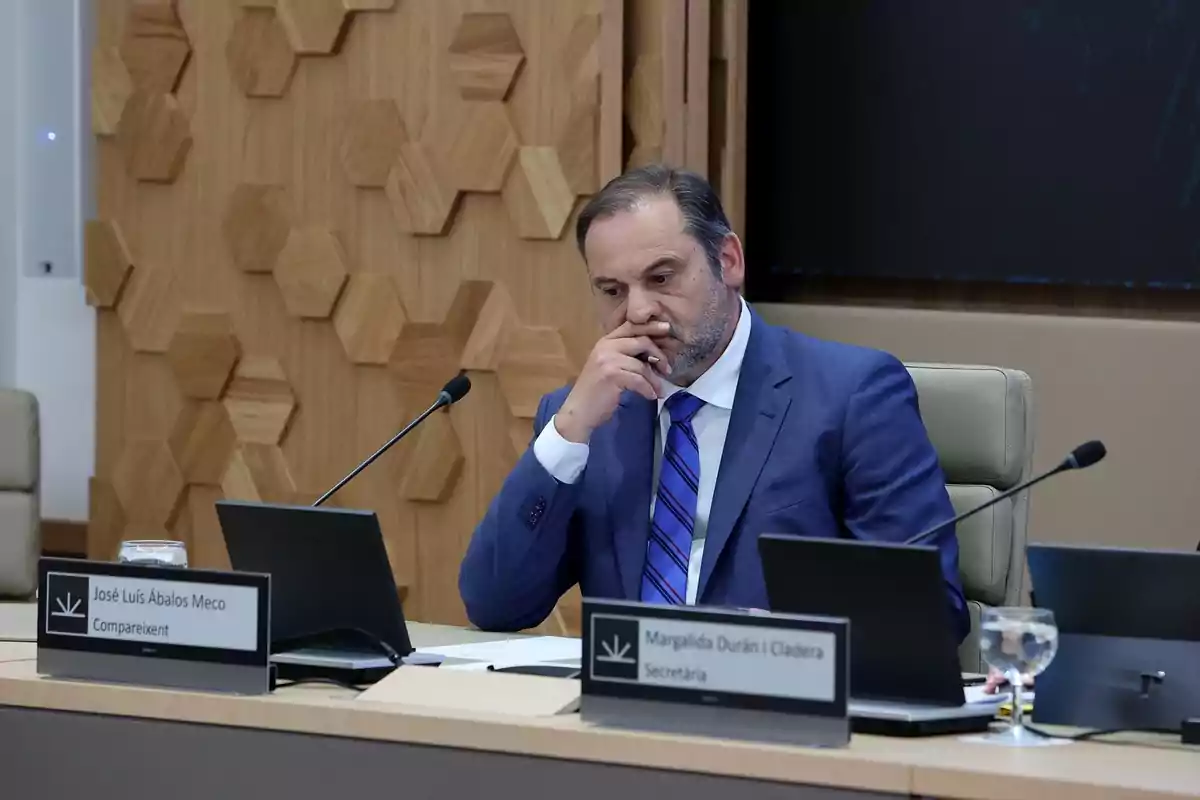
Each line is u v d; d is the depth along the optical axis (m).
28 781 4.84
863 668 4.43
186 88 10.31
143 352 10.58
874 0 9.43
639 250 5.75
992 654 4.24
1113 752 4.04
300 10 9.90
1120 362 8.95
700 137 9.16
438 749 4.32
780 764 3.96
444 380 9.80
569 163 9.38
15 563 7.95
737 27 9.39
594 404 5.80
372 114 9.80
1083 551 4.36
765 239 9.75
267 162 10.12
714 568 5.77
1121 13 8.96
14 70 11.17
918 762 3.84
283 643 5.16
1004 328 9.16
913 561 4.28
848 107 9.52
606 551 5.94
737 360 6.02
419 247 9.82
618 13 9.21
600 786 4.14
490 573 5.95
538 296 9.56
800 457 5.86
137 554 5.46
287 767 4.51
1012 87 9.18
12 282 11.27
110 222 10.55
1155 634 4.31
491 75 9.52
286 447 10.24
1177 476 8.84
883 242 9.48
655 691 4.18
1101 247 9.06
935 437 6.31
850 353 6.07
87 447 11.20
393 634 5.05
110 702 4.72
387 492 10.01
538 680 4.64
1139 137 8.96
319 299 10.00
